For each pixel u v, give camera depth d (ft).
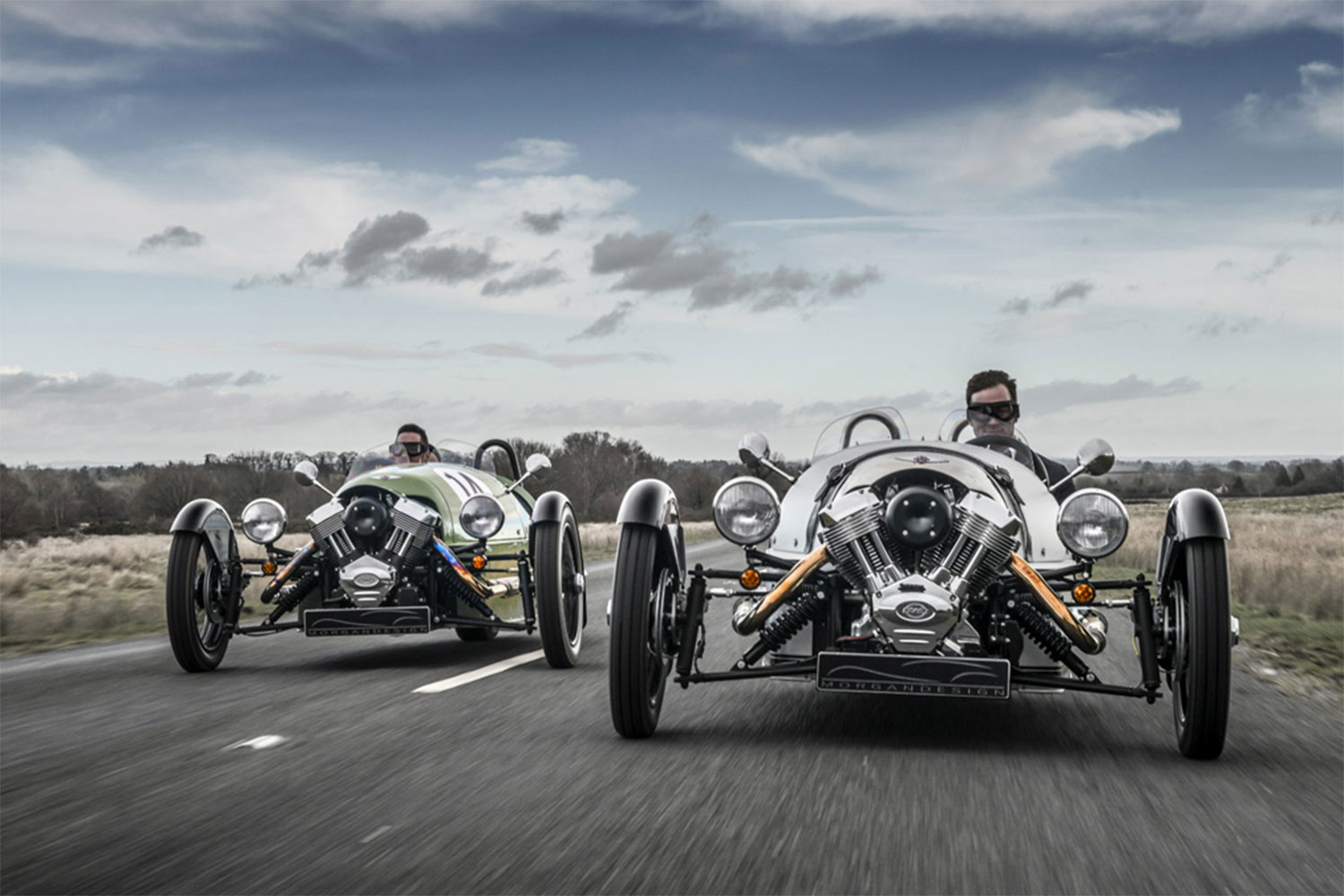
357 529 26.12
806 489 18.90
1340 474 321.93
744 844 11.59
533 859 11.10
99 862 11.12
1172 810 12.92
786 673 16.79
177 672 25.62
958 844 11.59
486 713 19.40
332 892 10.21
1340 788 14.06
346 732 17.75
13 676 25.45
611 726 18.17
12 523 181.47
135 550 107.24
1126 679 24.04
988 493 17.24
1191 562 15.69
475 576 26.58
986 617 17.04
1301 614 41.24
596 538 118.73
